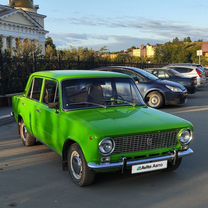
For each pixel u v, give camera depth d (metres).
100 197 5.08
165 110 13.96
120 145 5.08
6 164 6.72
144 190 5.33
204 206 4.76
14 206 4.80
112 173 6.00
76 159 5.48
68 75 6.32
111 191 5.29
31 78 7.55
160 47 74.50
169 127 5.35
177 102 14.55
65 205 4.83
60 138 5.79
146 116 5.69
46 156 7.21
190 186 5.48
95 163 5.03
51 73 6.75
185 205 4.79
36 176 6.02
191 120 11.44
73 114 5.73
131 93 6.51
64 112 5.84
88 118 5.47
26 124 7.51
